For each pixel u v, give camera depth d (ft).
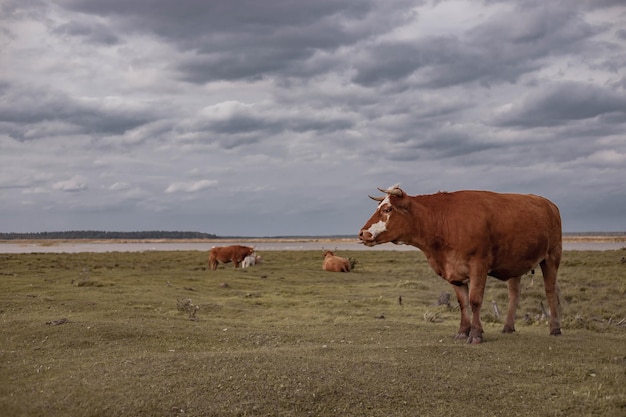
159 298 60.34
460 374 27.12
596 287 76.79
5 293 61.11
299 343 35.73
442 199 36.42
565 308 58.03
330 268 111.96
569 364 29.12
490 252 35.27
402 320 50.26
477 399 24.22
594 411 22.91
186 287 75.20
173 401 23.72
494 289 74.28
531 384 26.12
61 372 29.12
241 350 33.35
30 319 42.88
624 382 26.32
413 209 35.91
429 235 35.88
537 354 31.30
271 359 28.76
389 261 145.59
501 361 29.71
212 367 27.48
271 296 69.10
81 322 40.78
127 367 28.50
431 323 46.19
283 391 24.48
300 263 138.10
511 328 39.32
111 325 38.99
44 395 25.54
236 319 48.67
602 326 46.83
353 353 30.86
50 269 103.60
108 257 161.79
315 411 23.02
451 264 35.70
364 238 36.17
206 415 22.59
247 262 123.85
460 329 36.35
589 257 126.31
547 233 37.29
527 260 36.52
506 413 22.88
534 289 73.92
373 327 41.29
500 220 35.32
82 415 22.98
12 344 36.04
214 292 71.77
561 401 23.94
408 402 23.80
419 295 71.56
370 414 22.79
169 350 33.99
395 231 36.04
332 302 62.54
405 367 27.81
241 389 24.66
